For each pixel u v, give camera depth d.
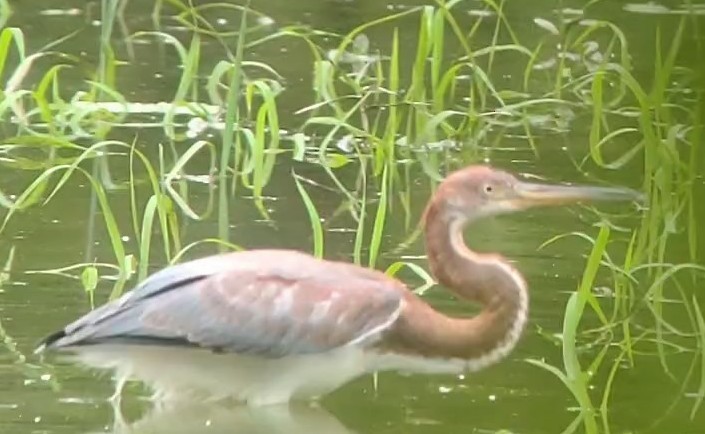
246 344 10.83
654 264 12.66
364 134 16.09
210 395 10.96
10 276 12.55
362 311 11.02
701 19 21.77
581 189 11.65
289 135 16.58
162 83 18.27
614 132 16.58
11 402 10.65
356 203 14.64
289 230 13.84
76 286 12.38
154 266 12.87
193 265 11.02
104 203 12.66
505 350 11.30
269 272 11.02
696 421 10.73
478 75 17.69
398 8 22.20
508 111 17.67
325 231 13.90
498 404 10.96
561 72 18.62
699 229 14.36
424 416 10.75
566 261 13.40
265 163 15.38
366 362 11.13
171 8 21.72
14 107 16.20
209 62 19.28
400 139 16.72
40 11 21.33
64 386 10.98
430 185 15.34
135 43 20.00
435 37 17.22
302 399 11.09
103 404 10.74
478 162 16.14
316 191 14.97
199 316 10.77
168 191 14.20
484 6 22.66
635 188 15.21
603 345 11.98
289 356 10.92
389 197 14.91
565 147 16.81
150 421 10.54
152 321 10.67
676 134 16.27
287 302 10.92
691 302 12.77
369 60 19.50
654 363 11.72
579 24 21.56
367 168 15.74
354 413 10.84
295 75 18.83
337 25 21.22
